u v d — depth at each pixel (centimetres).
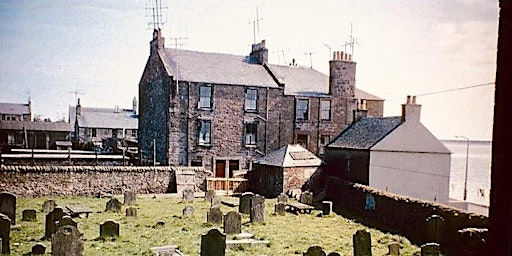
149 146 3275
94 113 5594
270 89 3128
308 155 2639
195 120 2948
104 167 2462
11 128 4188
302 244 1455
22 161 2638
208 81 2973
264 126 3116
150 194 2522
